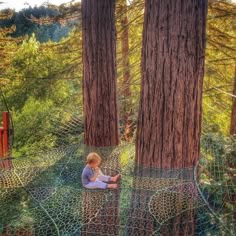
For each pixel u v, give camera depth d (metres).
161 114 2.69
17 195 2.78
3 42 10.84
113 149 3.62
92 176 2.70
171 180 2.51
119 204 2.46
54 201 2.64
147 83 2.73
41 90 8.27
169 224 2.34
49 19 8.04
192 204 2.39
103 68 4.05
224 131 6.67
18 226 2.50
